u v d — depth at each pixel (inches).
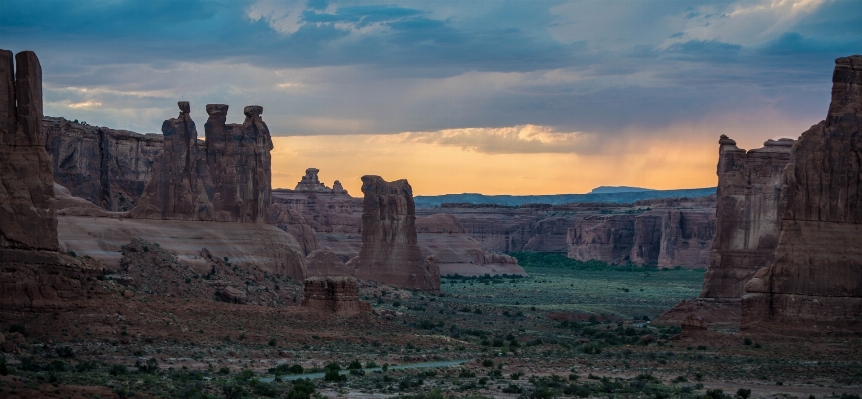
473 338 5295.3
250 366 3784.5
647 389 3627.0
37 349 3602.4
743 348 4717.0
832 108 5088.6
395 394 3334.2
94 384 3051.2
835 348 4670.3
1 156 3912.4
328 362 3969.0
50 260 3922.2
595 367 4200.3
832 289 4990.2
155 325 4077.3
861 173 5054.1
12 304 3831.2
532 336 5615.2
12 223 3890.3
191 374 3427.7
